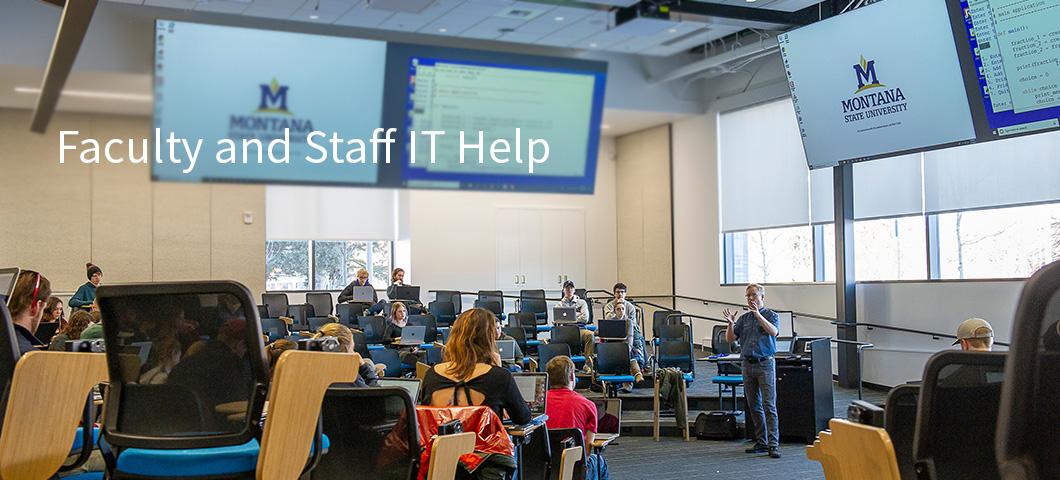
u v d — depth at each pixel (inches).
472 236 674.8
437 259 663.8
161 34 349.4
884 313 482.0
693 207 636.1
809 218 543.8
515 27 506.3
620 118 634.2
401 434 118.4
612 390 425.4
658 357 453.4
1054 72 279.6
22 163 562.9
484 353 158.2
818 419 366.9
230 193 611.8
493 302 567.5
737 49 533.6
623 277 705.0
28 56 444.5
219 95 356.5
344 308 519.5
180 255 597.3
